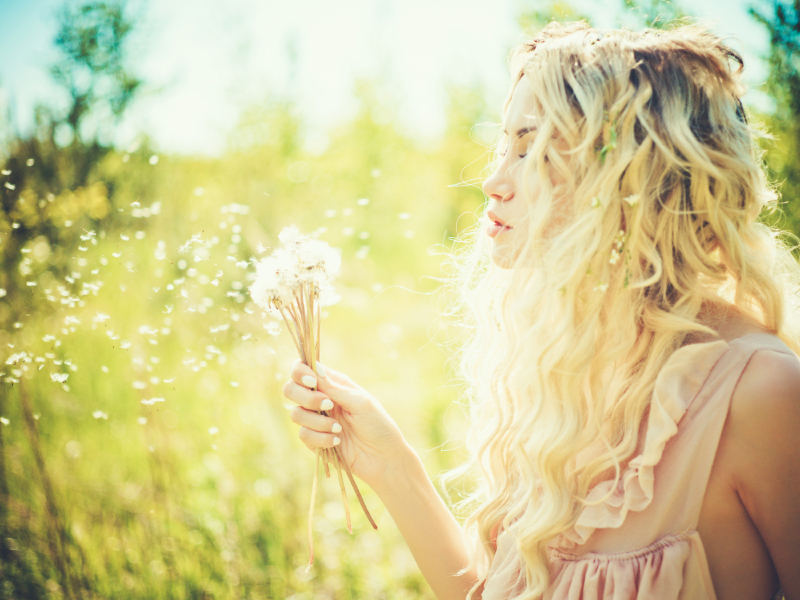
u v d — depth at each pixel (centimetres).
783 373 78
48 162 257
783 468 77
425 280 555
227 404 298
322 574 229
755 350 82
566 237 93
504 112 116
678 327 89
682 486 83
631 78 93
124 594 200
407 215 126
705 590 81
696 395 84
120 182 282
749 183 93
